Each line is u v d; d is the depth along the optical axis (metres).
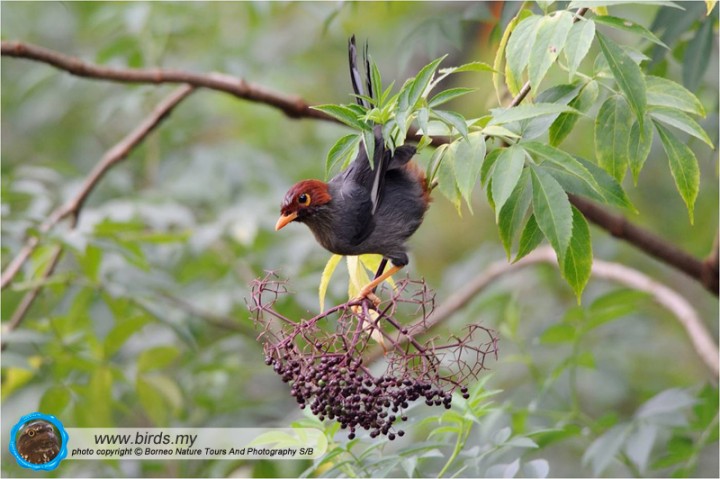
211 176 14.47
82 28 16.00
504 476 6.77
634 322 14.20
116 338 10.60
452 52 17.17
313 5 13.85
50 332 11.12
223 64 15.36
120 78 10.38
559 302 14.95
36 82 15.00
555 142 6.64
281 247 12.90
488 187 6.17
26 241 10.98
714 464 12.22
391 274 7.45
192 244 11.88
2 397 10.87
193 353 12.62
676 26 8.41
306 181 7.34
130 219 12.01
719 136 9.34
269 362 6.36
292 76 16.83
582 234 6.11
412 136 8.91
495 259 14.90
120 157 11.30
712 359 10.00
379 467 7.04
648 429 8.75
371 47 18.27
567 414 9.59
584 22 5.98
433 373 6.93
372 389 6.89
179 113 16.05
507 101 9.12
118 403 10.95
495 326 13.23
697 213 15.57
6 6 16.84
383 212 7.30
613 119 6.51
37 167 14.28
